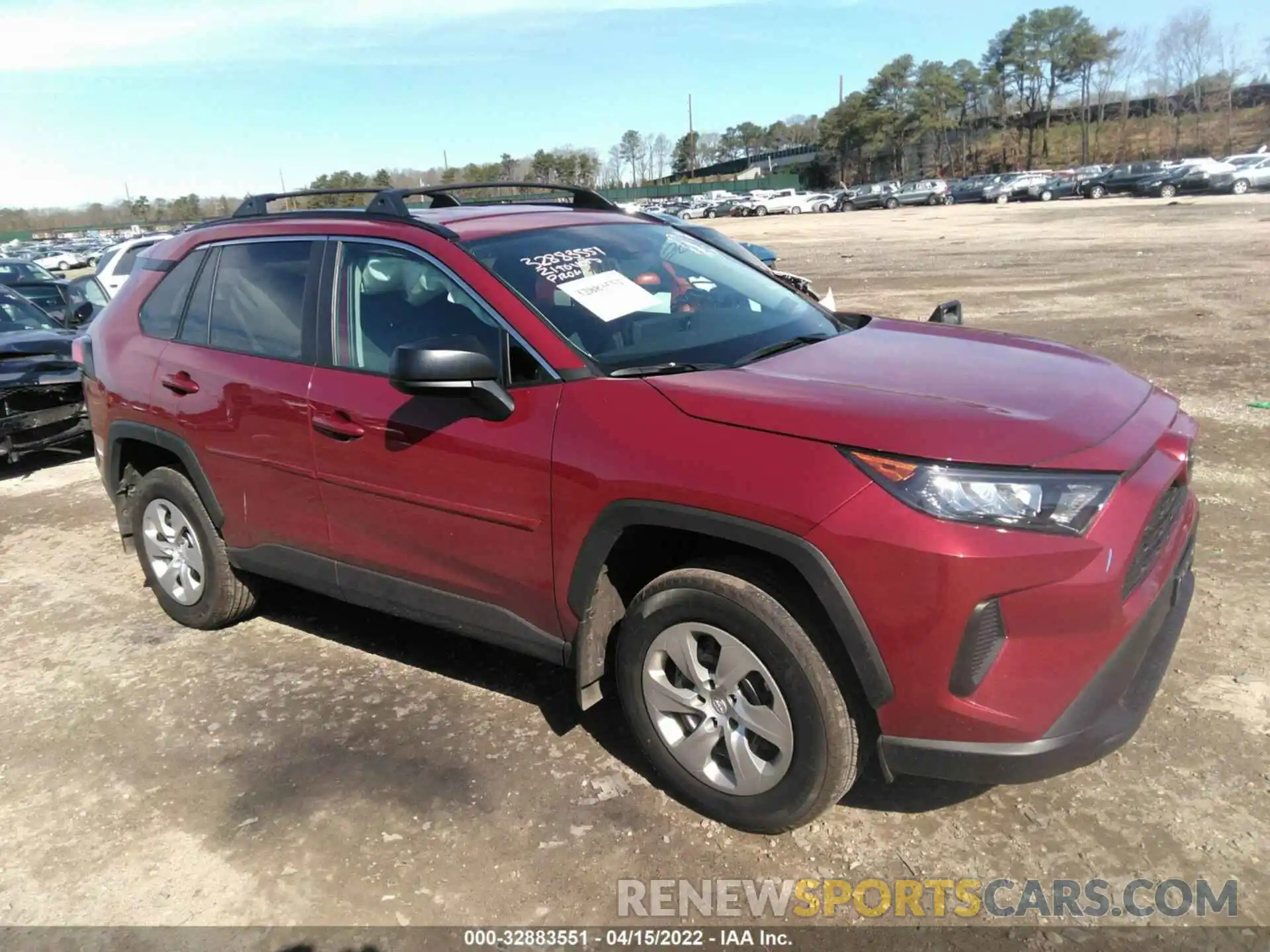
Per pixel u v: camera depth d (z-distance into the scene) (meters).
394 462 3.29
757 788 2.74
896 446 2.38
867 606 2.37
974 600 2.29
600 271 3.46
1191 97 81.25
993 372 2.97
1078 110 92.81
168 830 3.03
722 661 2.72
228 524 4.07
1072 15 83.12
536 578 3.03
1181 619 2.93
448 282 3.27
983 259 20.92
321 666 4.05
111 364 4.43
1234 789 2.89
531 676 3.86
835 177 99.38
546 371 3.00
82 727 3.68
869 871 2.67
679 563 3.05
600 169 115.25
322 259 3.65
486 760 3.29
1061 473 2.36
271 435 3.70
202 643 4.36
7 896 2.78
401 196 3.71
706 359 3.17
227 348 3.94
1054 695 2.37
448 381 2.88
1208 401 7.37
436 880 2.73
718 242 4.41
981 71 91.75
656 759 2.97
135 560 5.55
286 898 2.70
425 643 4.23
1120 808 2.84
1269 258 17.61
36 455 8.30
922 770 2.49
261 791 3.19
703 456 2.59
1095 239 24.50
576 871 2.74
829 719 2.55
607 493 2.75
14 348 7.37
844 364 3.04
